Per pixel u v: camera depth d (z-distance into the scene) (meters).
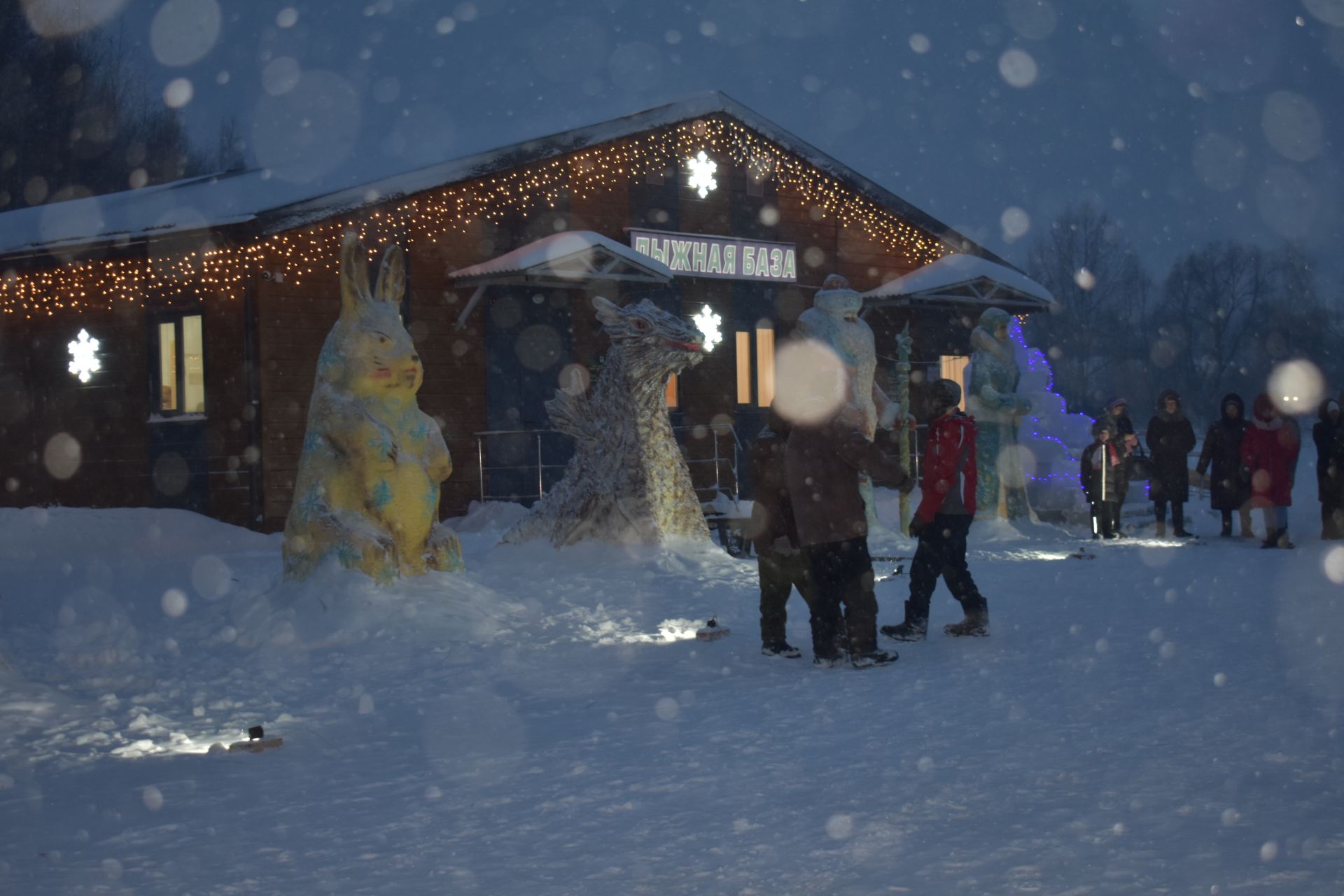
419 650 9.37
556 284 22.09
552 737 6.34
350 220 21.14
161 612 11.80
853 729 6.21
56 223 22.44
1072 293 86.00
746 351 26.61
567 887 4.02
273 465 20.33
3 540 17.03
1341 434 18.08
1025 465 23.09
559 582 12.87
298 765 5.96
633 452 14.43
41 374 22.44
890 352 28.81
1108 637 8.98
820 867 4.11
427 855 4.41
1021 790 4.96
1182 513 20.09
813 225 27.69
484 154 22.31
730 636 9.80
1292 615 9.88
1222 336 86.69
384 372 11.02
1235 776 5.05
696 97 25.36
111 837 4.75
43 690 7.89
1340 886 3.73
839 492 8.17
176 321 21.30
